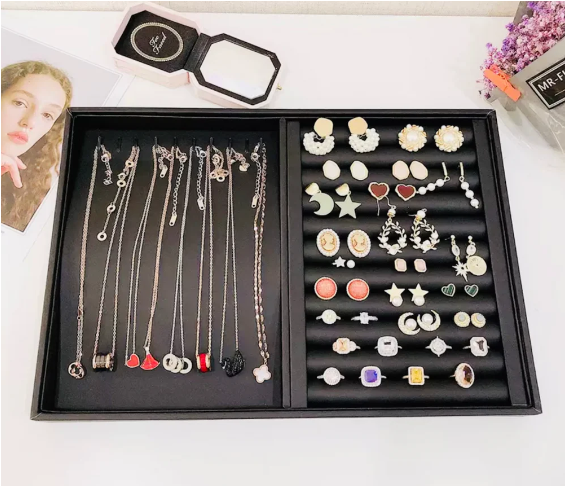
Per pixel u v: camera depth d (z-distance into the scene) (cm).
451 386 111
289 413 103
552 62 113
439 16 152
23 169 129
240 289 123
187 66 135
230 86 133
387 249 121
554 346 120
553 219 132
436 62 147
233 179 132
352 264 119
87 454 108
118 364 115
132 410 104
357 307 116
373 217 124
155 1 147
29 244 124
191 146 133
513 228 130
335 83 142
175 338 119
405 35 151
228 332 120
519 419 115
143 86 139
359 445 111
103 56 141
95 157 130
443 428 113
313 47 147
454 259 122
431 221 124
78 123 128
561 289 125
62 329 117
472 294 118
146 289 122
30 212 126
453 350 115
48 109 135
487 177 125
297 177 122
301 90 141
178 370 114
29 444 108
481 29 152
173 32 139
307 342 114
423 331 115
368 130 127
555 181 135
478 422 114
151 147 133
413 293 117
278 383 114
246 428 112
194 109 124
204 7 149
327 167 124
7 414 110
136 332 119
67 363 114
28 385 112
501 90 130
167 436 110
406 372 112
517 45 122
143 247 126
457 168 129
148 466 107
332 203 122
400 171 126
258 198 130
